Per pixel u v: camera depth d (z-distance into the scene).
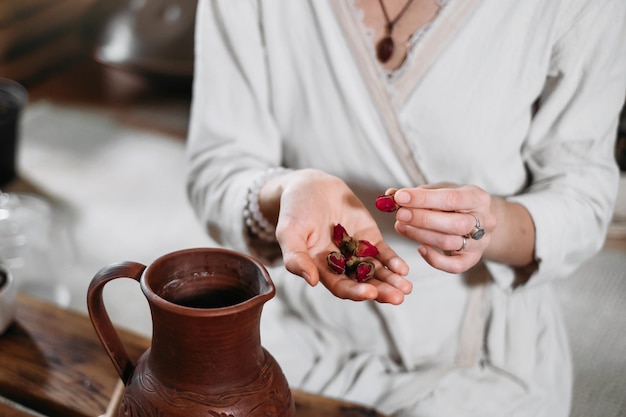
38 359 0.87
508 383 0.91
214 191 0.93
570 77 0.86
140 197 1.91
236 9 0.92
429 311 0.94
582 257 0.89
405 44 0.86
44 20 2.41
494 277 0.89
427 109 0.86
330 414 0.80
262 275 0.64
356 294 0.67
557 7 0.83
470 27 0.83
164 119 2.28
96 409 0.82
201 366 0.63
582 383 0.93
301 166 0.96
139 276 0.65
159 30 2.20
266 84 0.95
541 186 0.89
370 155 0.90
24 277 1.59
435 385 0.89
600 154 0.89
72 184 1.95
